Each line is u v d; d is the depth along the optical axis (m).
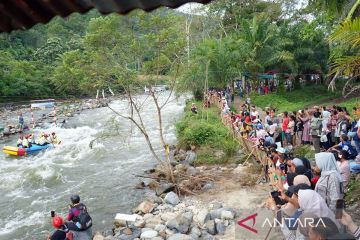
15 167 16.36
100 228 10.12
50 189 13.55
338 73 6.99
